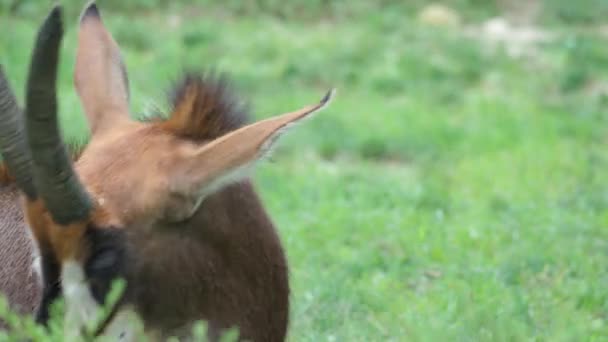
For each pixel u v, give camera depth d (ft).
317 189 94.63
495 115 126.11
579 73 140.15
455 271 72.74
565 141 117.80
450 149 114.62
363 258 75.15
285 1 157.38
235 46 140.77
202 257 44.09
